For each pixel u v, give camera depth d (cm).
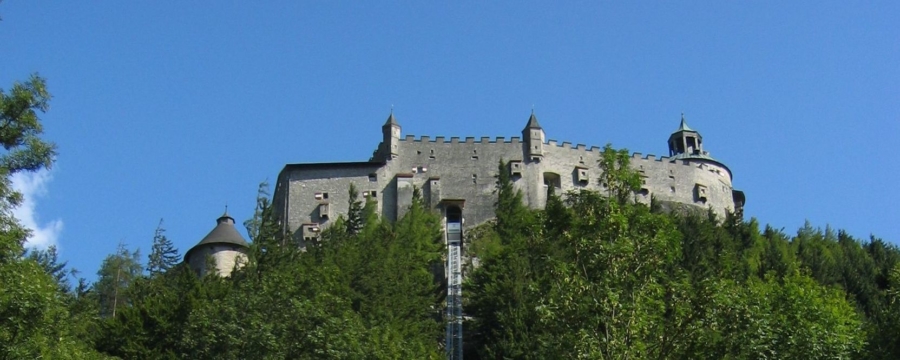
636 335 2773
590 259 2892
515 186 12581
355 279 8106
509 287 7919
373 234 10712
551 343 2911
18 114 2730
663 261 2920
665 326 2825
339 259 8750
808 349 3541
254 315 4872
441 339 8088
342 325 4859
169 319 6488
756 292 3244
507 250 9038
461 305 9006
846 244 11019
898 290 3509
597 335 2769
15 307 2742
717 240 10025
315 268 7925
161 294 7712
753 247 10369
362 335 4969
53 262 8788
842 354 3597
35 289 2798
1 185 2667
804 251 10238
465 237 11969
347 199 12275
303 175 12450
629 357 2714
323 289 5369
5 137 2711
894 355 3334
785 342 3509
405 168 12575
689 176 13325
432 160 12650
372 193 12338
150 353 6175
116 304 9494
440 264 10738
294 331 4706
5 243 2697
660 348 2792
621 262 2870
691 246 9156
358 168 12469
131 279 10069
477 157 12706
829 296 5991
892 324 3394
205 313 5141
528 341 6675
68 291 8294
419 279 9238
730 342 2789
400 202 12212
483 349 7344
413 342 6500
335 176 12419
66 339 3306
